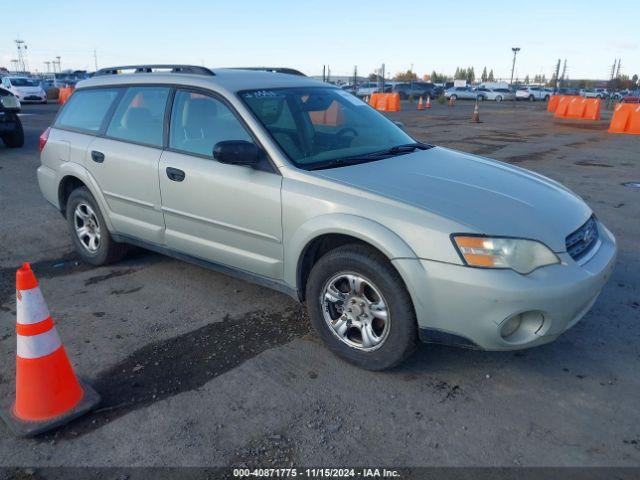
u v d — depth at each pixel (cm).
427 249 302
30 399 291
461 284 294
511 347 307
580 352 366
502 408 308
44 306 292
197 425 294
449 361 355
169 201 425
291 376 338
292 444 280
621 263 525
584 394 321
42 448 278
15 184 873
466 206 320
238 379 336
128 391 324
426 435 286
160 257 543
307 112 415
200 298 450
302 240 346
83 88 526
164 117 436
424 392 322
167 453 273
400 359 326
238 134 387
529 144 1376
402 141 448
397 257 306
